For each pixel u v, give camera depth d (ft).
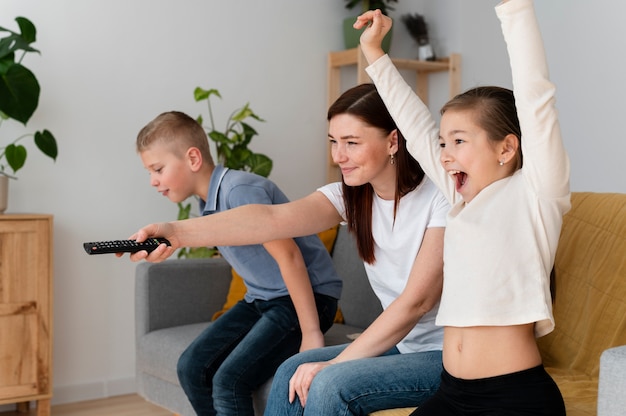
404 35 14.66
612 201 6.68
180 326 9.52
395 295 6.36
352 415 5.39
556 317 6.75
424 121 5.81
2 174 11.10
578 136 12.32
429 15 14.71
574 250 6.75
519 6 4.52
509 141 4.95
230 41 13.15
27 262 10.35
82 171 11.94
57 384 11.84
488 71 13.80
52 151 10.97
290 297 7.45
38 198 11.63
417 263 5.81
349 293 9.45
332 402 5.34
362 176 6.02
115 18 12.14
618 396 4.16
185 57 12.74
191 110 12.83
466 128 4.97
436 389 5.54
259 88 13.46
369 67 5.95
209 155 8.07
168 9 12.57
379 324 5.80
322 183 14.21
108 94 12.12
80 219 11.95
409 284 5.78
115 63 12.16
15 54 11.43
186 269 9.71
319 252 7.77
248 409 6.96
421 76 14.67
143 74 12.39
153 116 12.49
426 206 5.97
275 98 13.61
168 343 8.76
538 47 4.54
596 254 6.55
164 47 12.55
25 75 10.61
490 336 4.74
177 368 7.59
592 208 6.79
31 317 10.39
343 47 14.32
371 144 5.95
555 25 12.58
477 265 4.78
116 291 12.28
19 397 10.34
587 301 6.49
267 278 7.58
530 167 4.69
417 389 5.51
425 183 6.05
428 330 6.08
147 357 9.09
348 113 5.95
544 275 4.74
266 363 7.10
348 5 14.20
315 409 5.39
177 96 12.70
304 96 13.93
